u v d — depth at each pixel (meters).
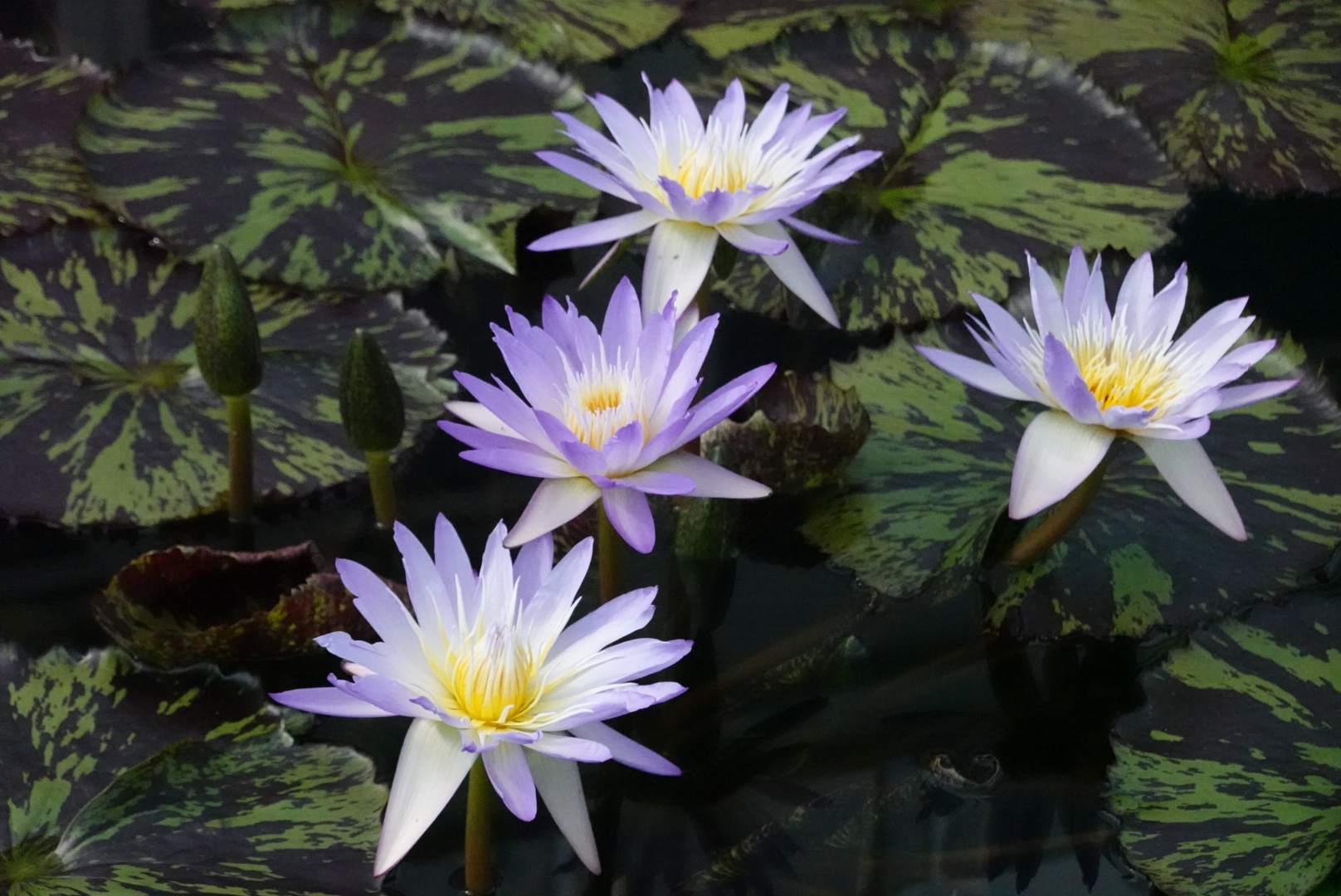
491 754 1.57
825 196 1.88
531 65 1.93
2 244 1.81
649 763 1.58
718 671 1.72
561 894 1.64
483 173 1.87
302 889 1.60
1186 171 1.92
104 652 1.66
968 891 1.64
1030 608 1.72
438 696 1.58
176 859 1.61
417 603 1.59
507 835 1.65
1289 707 1.67
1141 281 1.69
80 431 1.74
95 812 1.62
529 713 1.58
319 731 1.67
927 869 1.65
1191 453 1.67
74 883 1.60
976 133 1.91
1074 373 1.66
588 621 1.60
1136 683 1.72
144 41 1.98
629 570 1.74
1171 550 1.74
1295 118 1.94
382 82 1.91
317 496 1.76
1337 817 1.64
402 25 1.94
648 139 1.74
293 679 1.69
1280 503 1.75
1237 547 1.74
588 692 1.58
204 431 1.75
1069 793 1.68
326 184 1.85
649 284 1.72
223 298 1.69
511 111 1.91
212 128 1.87
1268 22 1.99
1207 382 1.67
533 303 1.86
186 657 1.67
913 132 1.91
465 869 1.63
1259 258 1.89
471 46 1.93
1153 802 1.65
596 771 1.69
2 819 1.61
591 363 1.65
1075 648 1.73
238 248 1.82
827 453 1.75
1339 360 1.82
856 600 1.74
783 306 1.85
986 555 1.74
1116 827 1.66
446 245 1.85
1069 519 1.72
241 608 1.69
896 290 1.84
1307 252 1.89
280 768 1.64
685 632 1.73
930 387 1.80
